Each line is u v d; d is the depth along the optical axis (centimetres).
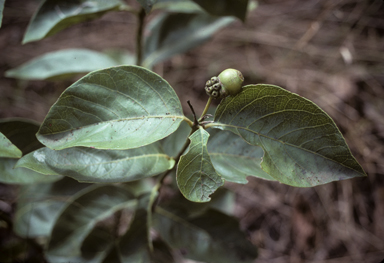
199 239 40
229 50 80
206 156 26
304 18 82
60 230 38
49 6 37
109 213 39
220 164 32
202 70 78
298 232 61
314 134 26
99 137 26
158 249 41
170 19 47
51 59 46
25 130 35
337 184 64
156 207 40
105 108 27
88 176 28
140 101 27
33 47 79
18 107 70
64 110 26
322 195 63
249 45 80
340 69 74
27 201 42
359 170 26
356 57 75
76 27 84
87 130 27
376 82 71
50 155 28
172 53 46
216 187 26
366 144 66
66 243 39
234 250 40
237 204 64
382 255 57
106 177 29
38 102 72
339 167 26
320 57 76
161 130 27
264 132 27
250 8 47
